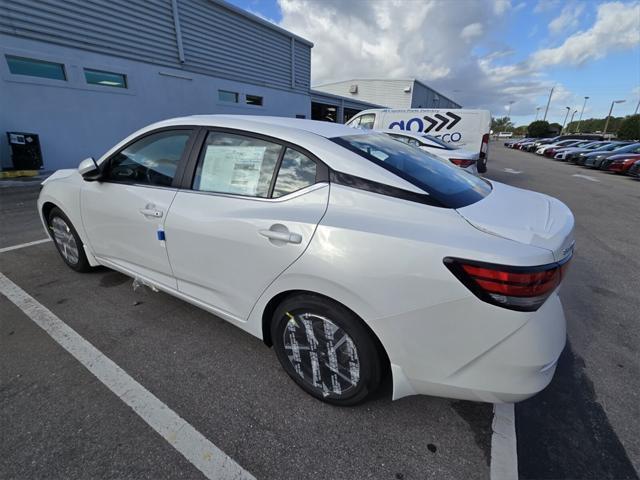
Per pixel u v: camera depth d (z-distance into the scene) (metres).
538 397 1.92
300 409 1.77
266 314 1.88
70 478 1.39
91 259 2.92
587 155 17.14
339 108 21.83
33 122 7.81
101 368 2.01
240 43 12.84
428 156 2.29
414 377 1.50
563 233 1.47
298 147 1.77
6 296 2.78
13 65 7.39
